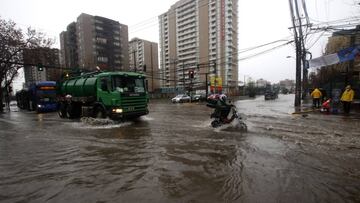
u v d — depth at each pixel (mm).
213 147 6852
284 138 7750
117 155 6371
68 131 10516
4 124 14000
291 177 4445
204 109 22375
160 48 122062
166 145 7277
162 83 119188
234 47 101875
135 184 4359
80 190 4160
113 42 97000
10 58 29109
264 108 21078
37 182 4598
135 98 12906
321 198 3613
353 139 7383
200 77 104875
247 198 3668
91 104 14359
